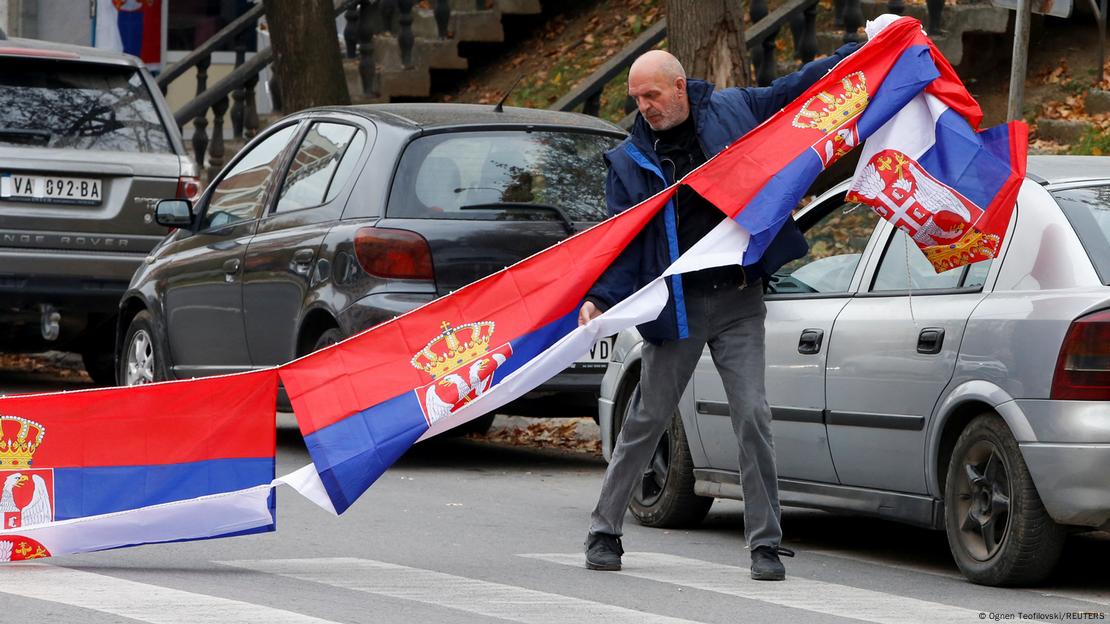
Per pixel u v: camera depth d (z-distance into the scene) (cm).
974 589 1081
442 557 1152
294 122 1731
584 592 1034
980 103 2519
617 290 1086
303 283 1591
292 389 1097
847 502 1207
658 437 1109
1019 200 1120
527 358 1096
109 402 1096
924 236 1119
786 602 1017
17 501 1088
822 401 1212
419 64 3066
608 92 2897
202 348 1770
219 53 3788
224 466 1100
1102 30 2475
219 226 1773
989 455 1085
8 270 2000
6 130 2020
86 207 2045
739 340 1088
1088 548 1287
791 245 1086
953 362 1105
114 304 2066
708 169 1064
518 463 1753
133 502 1096
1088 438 1020
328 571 1079
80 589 988
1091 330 1028
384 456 1093
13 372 2547
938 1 2502
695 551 1230
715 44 1883
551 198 1581
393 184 1542
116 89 2117
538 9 3177
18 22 3575
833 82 1103
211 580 1031
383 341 1105
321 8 2411
